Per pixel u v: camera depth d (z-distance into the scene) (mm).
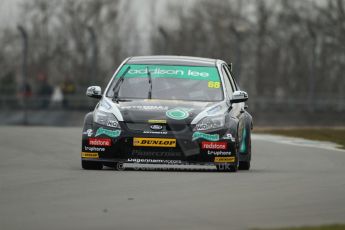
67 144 65562
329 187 36312
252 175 41500
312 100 163000
